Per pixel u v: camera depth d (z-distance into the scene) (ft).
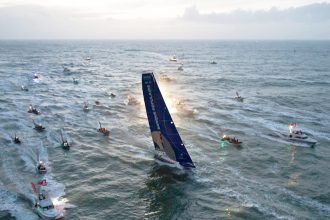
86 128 252.83
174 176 173.06
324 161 195.62
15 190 155.22
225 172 178.19
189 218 136.77
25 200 146.72
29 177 169.37
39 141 222.07
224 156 199.93
